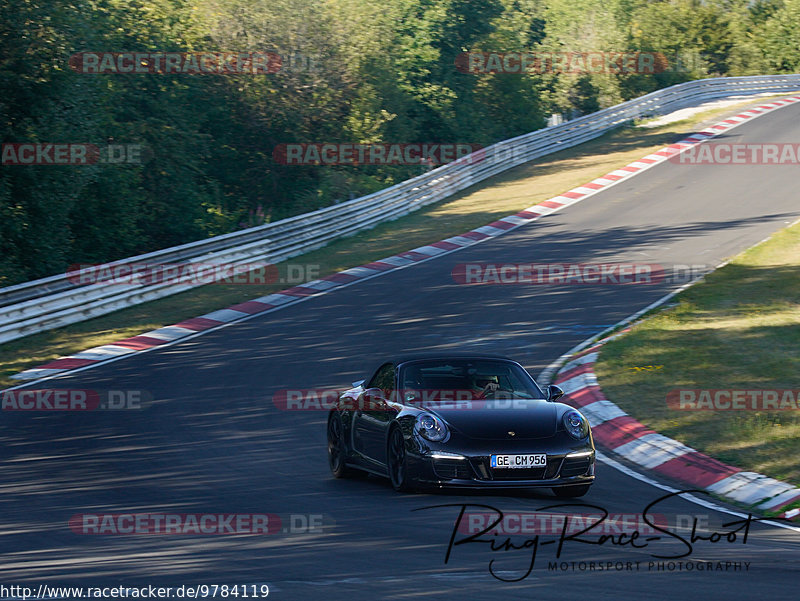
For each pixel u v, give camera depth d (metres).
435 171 100.94
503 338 50.53
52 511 23.81
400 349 48.94
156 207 93.38
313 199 101.44
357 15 119.69
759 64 190.00
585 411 36.16
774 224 78.50
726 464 27.84
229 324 57.28
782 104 145.12
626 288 61.22
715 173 103.12
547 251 74.62
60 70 71.00
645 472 28.48
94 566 18.11
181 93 99.69
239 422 36.09
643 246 73.94
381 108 121.19
